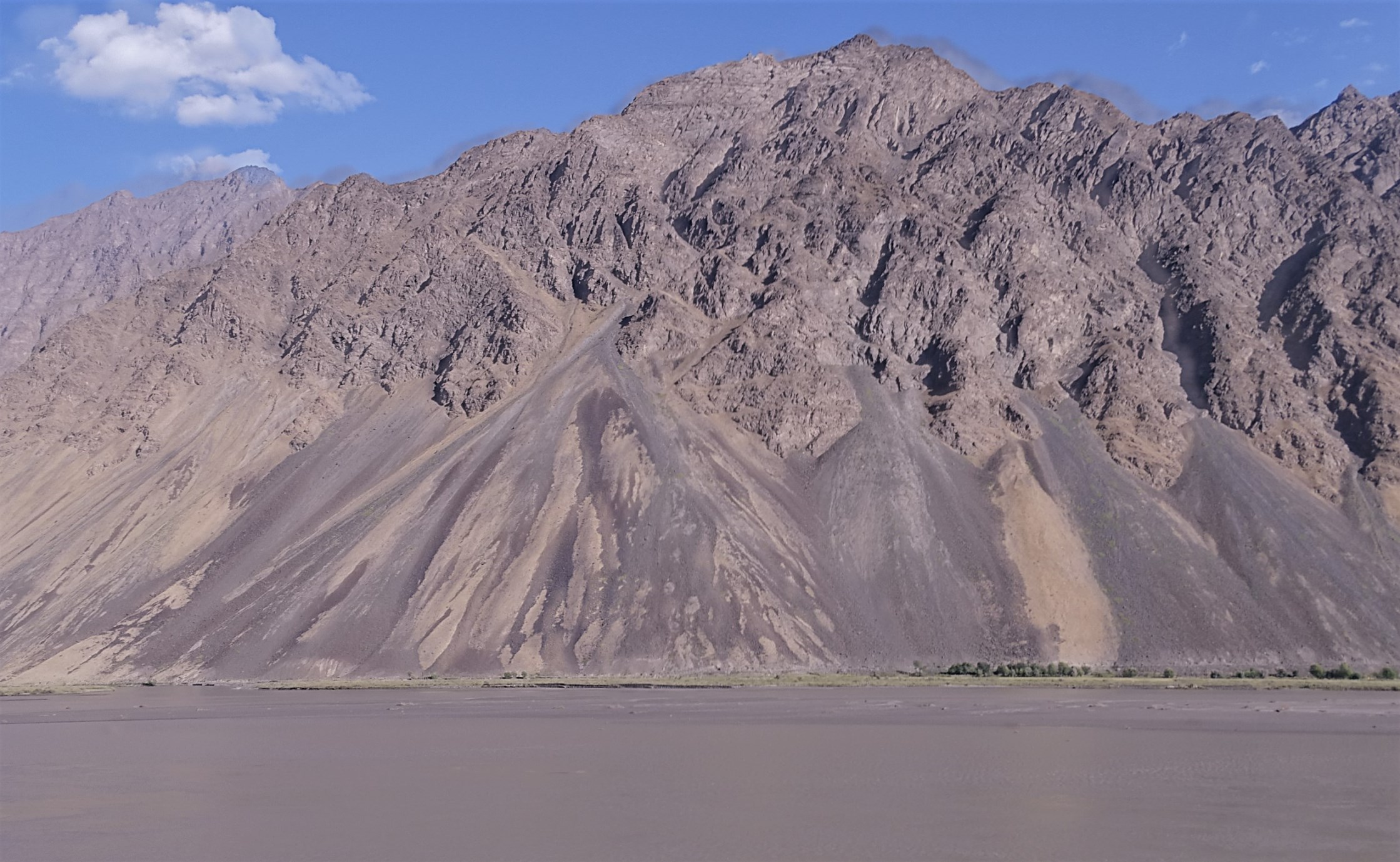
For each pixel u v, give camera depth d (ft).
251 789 293.84
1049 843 224.94
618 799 272.31
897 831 236.22
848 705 507.30
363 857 220.02
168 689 653.30
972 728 412.77
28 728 456.86
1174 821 245.04
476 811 259.80
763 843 226.58
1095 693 572.92
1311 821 244.01
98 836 240.94
